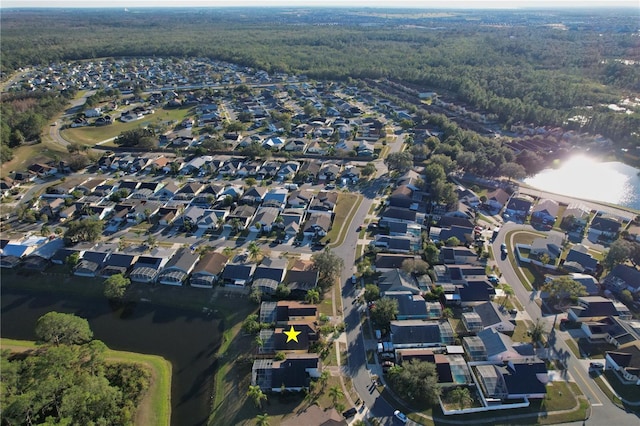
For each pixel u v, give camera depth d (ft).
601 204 456.04
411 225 395.14
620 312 294.05
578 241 388.16
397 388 241.55
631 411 231.30
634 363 250.78
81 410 216.74
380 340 276.21
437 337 271.08
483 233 399.24
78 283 333.83
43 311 308.19
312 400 235.40
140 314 304.09
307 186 496.64
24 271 346.33
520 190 488.44
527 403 232.32
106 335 286.66
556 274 340.80
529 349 263.70
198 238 388.98
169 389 248.93
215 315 301.22
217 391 244.83
